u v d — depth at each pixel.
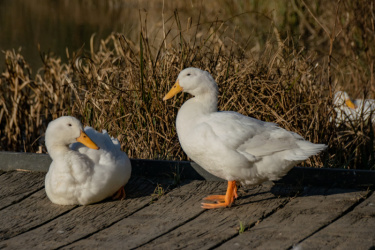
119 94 9.70
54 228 6.09
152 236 5.77
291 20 19.22
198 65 9.96
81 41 19.64
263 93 9.95
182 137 6.80
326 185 7.32
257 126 6.58
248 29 18.66
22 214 6.52
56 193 6.63
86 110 10.11
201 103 6.92
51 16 26.03
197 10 21.08
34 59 17.42
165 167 7.88
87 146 6.54
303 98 10.10
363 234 5.57
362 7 14.16
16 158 8.15
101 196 6.75
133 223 6.19
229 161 6.45
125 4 28.00
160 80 9.67
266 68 10.45
